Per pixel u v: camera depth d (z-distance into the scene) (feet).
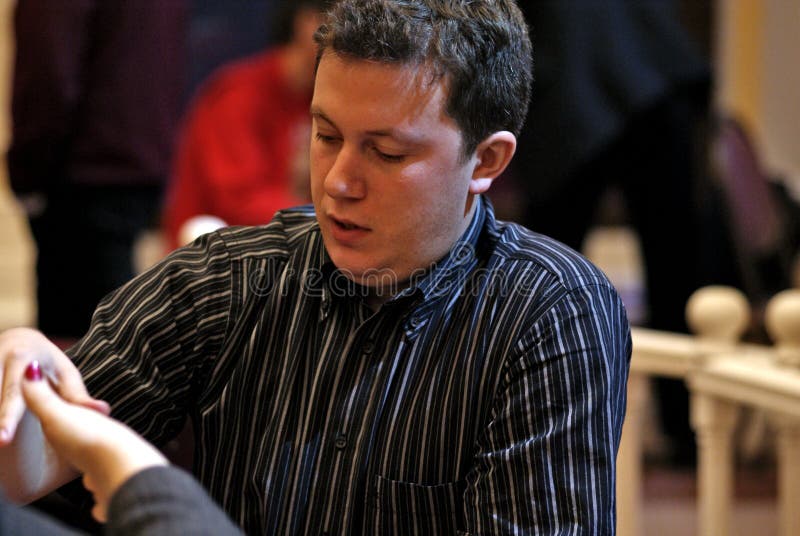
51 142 14.46
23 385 4.75
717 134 17.25
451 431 6.05
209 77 25.21
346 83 5.54
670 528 14.35
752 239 17.67
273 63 16.55
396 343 6.19
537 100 16.10
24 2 14.23
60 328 15.35
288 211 6.95
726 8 25.46
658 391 17.63
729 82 25.64
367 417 6.12
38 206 15.34
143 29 14.79
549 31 15.93
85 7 14.23
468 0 5.79
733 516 15.06
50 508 8.99
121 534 3.70
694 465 17.11
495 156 6.13
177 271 6.48
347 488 6.05
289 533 6.08
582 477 5.72
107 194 14.85
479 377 6.07
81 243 14.98
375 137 5.58
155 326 6.30
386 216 5.75
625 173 17.06
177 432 6.57
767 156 25.54
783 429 10.59
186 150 16.57
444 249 6.03
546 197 16.21
